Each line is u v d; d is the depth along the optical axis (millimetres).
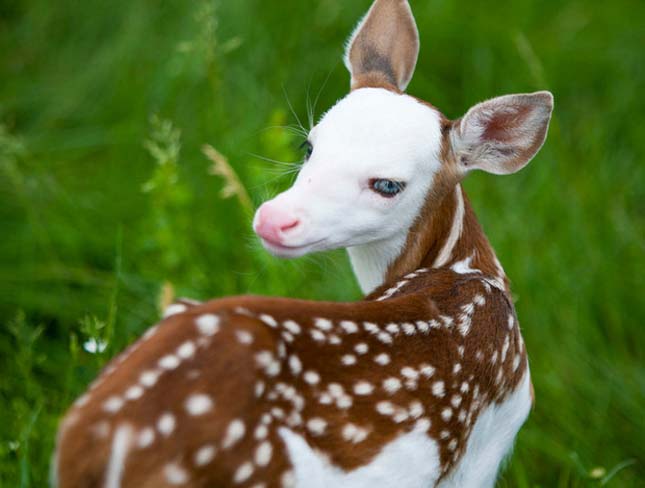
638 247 9242
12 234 8852
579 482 7223
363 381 4898
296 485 4586
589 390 8031
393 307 5207
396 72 6316
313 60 10586
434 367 5184
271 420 4492
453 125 5812
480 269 6062
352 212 5527
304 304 4820
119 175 9492
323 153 5559
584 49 11430
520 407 6000
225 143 9125
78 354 7691
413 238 5852
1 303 8312
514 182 9852
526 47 9336
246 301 4633
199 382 4324
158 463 4273
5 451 6680
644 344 8648
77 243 8766
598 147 10336
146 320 8039
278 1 10859
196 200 8969
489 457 5891
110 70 10461
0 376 7680
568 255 9070
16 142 8742
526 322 8422
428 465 5199
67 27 11094
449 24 11266
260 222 5379
